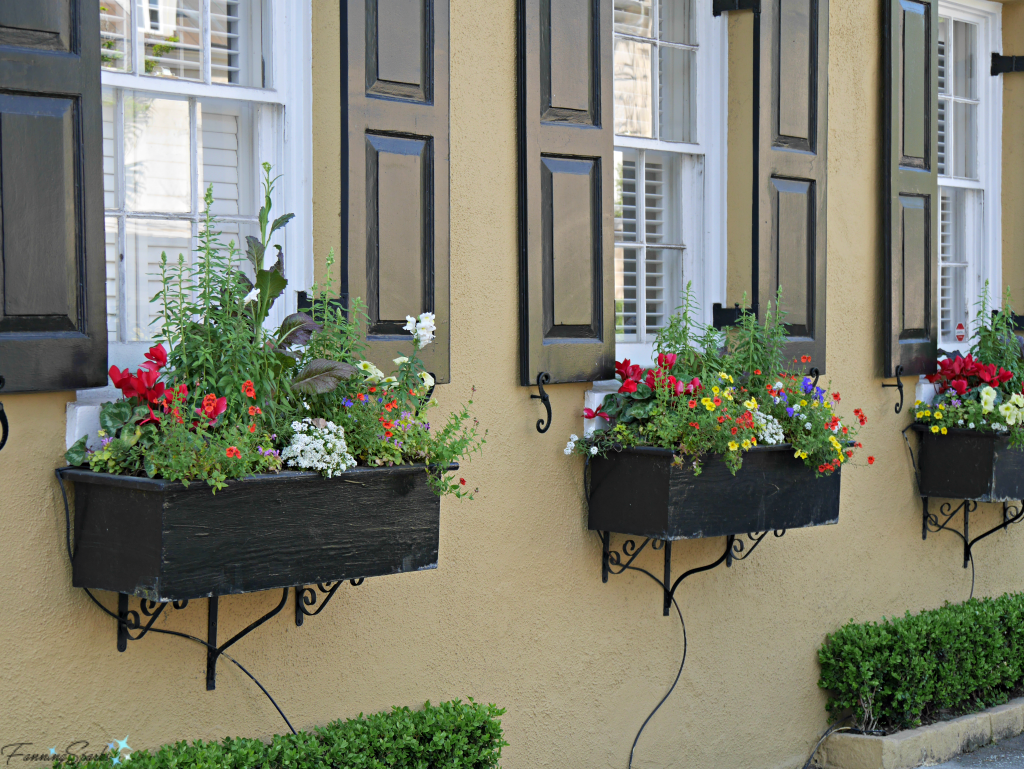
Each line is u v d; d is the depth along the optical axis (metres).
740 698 4.54
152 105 3.25
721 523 3.78
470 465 3.66
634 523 3.79
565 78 3.82
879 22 5.01
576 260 3.85
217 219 3.34
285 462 2.83
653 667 4.23
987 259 5.86
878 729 4.83
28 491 2.75
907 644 4.82
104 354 2.80
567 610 3.95
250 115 3.39
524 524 3.81
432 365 3.47
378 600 3.46
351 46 3.27
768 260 4.41
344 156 3.28
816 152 4.58
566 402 3.92
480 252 3.68
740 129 4.42
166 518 2.57
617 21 4.35
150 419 2.71
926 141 5.18
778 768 4.68
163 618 2.99
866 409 5.00
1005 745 5.06
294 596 3.26
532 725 3.86
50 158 2.70
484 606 3.72
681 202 4.54
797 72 4.50
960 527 5.48
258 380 2.84
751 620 4.58
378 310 3.35
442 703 3.53
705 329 4.43
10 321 2.65
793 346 4.50
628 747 4.14
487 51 3.70
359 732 3.24
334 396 3.01
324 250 3.38
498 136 3.73
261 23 3.37
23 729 2.76
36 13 2.67
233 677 3.14
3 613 2.72
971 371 5.16
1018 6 5.82
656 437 3.73
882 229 5.03
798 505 4.01
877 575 5.09
